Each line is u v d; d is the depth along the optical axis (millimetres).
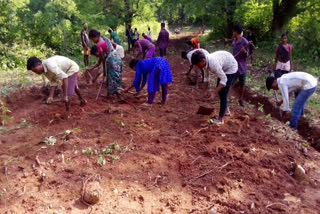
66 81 4715
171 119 5547
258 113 6215
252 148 4438
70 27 13383
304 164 4203
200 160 4078
